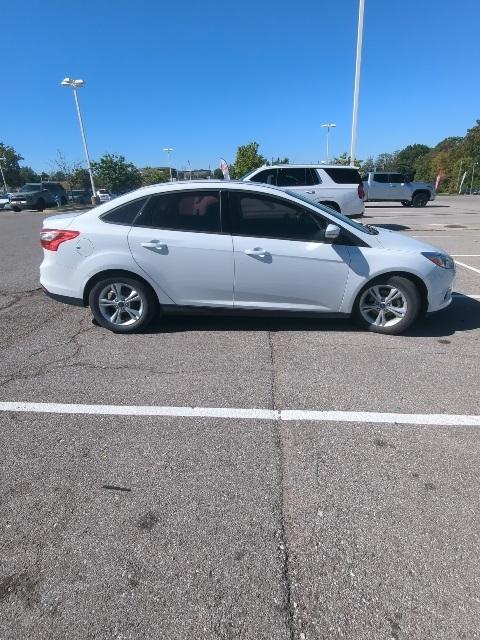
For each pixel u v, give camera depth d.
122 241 4.75
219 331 5.08
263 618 1.87
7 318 5.64
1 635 1.81
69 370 4.11
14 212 32.62
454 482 2.65
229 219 4.73
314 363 4.23
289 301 4.83
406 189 25.06
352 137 20.02
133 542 2.25
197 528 2.33
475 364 4.21
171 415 3.37
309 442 3.04
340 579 2.04
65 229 4.85
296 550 2.20
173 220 4.77
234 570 2.09
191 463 2.83
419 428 3.19
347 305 4.85
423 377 3.96
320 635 1.80
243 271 4.72
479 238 11.95
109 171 56.75
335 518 2.39
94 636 1.80
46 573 2.08
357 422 3.27
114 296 4.96
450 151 78.44
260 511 2.44
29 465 2.82
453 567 2.10
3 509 2.47
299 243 4.68
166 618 1.87
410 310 4.80
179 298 4.88
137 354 4.47
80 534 2.30
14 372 4.08
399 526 2.34
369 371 4.07
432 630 1.82
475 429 3.18
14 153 71.56
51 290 5.01
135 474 2.73
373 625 1.84
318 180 12.51
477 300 6.31
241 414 3.37
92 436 3.11
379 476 2.71
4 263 9.39
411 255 4.71
